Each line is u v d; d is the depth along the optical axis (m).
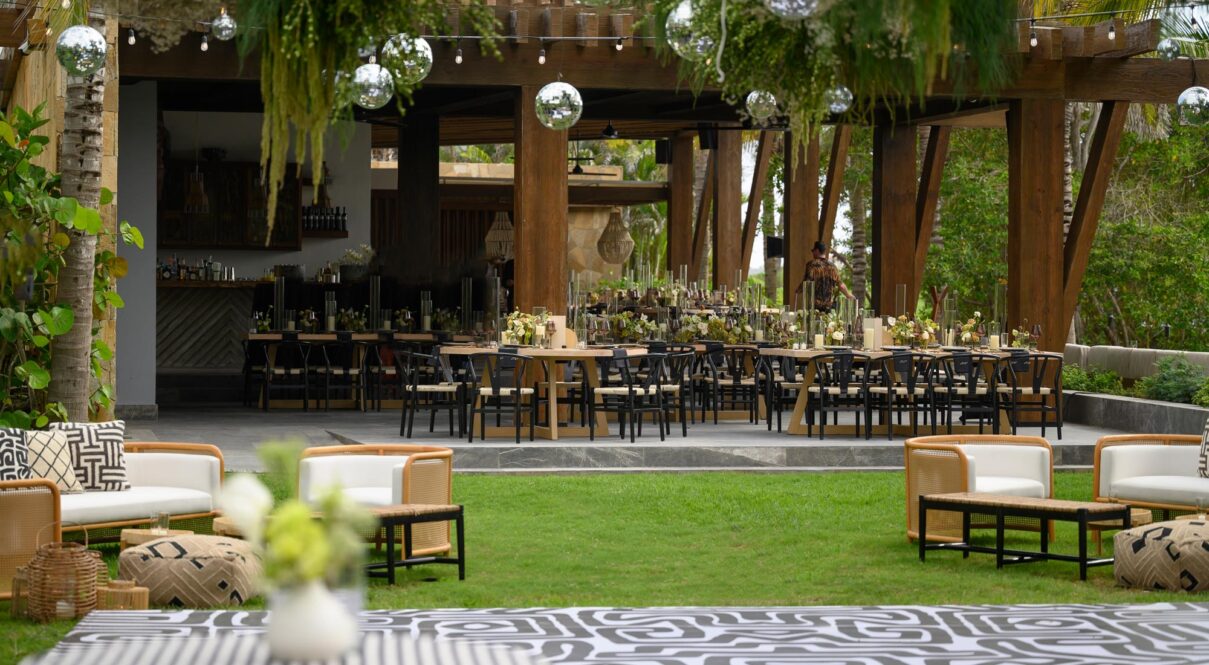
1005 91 12.79
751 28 3.08
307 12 3.06
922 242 15.90
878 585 6.32
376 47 3.22
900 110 15.22
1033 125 12.95
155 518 6.11
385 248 17.03
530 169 12.05
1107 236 20.83
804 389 11.97
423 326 15.55
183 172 17.16
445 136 19.75
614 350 10.91
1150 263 20.45
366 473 6.87
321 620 2.91
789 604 5.86
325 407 14.80
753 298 14.51
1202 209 22.42
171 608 5.53
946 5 2.70
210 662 3.41
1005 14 2.88
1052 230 13.03
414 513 6.23
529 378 12.23
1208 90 9.97
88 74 6.57
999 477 7.52
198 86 15.01
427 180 16.48
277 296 14.94
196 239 17.25
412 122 16.41
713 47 3.15
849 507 8.79
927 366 11.73
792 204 17.05
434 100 15.47
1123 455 7.55
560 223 12.09
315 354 15.38
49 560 5.28
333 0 3.06
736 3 3.01
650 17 3.32
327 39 3.08
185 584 5.51
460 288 16.92
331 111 3.10
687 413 13.93
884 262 15.64
